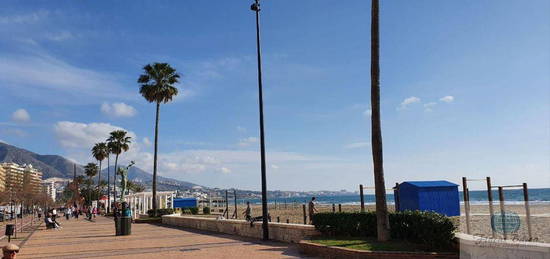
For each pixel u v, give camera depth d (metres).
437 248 10.61
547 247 8.27
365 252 10.62
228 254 13.08
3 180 120.94
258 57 18.16
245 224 19.53
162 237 20.53
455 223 10.61
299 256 12.19
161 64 45.59
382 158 12.55
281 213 50.50
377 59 12.98
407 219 11.84
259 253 13.07
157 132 45.09
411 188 19.61
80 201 109.62
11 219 57.06
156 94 45.19
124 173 33.75
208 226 24.88
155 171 44.28
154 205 43.69
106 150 93.19
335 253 11.41
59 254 14.62
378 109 12.77
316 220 14.65
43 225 39.28
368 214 13.25
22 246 18.12
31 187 96.38
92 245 17.42
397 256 10.28
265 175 17.30
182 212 48.97
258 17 18.33
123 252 14.58
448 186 19.78
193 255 13.11
